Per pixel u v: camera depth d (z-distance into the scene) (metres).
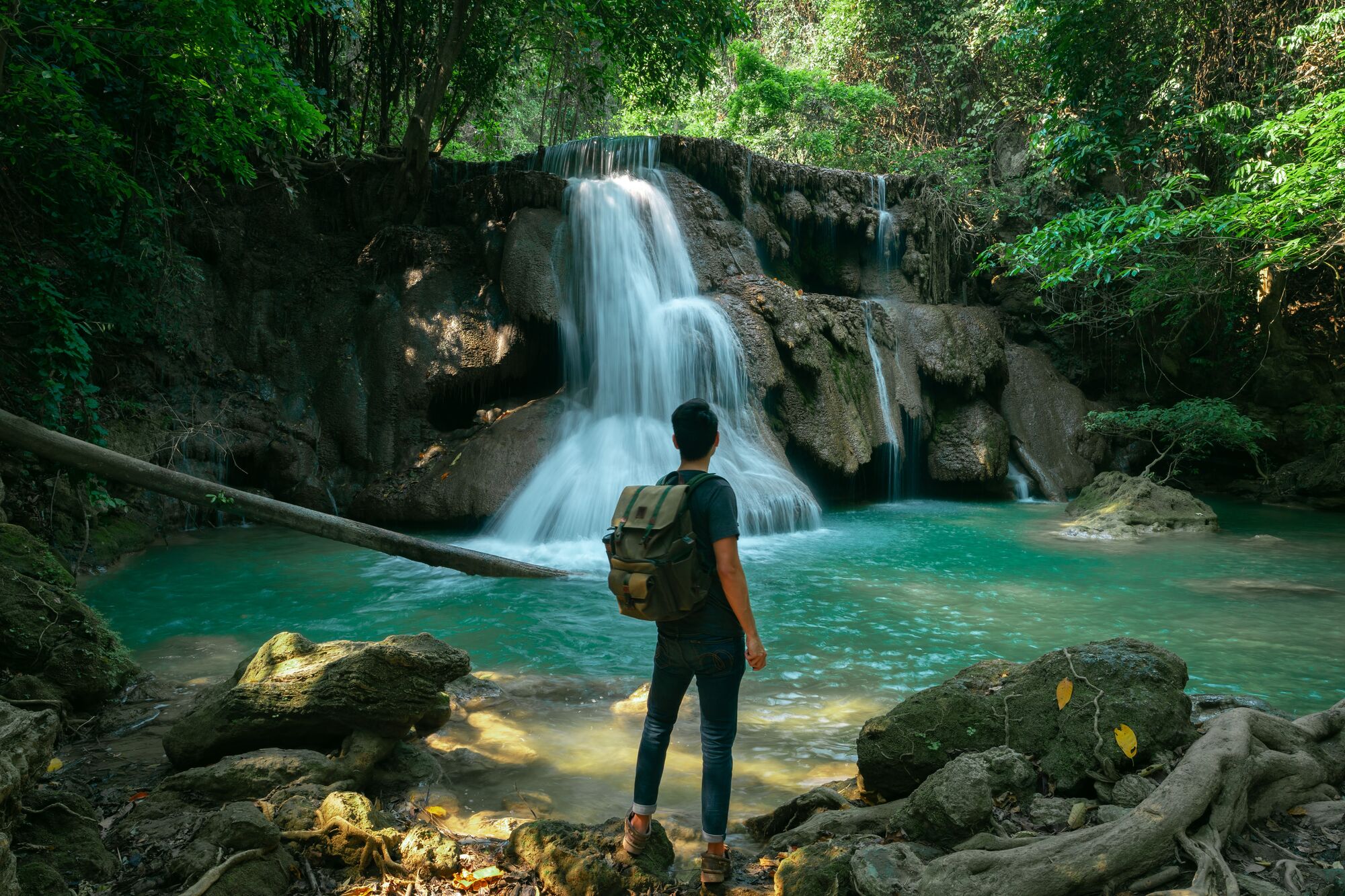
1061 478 16.09
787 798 3.95
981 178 19.42
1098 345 17.62
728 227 14.70
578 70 16.31
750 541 10.81
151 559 9.38
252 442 11.78
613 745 4.62
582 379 12.82
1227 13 14.89
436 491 11.38
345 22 14.00
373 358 12.76
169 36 7.50
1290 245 11.69
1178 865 2.80
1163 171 15.52
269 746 4.04
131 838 3.26
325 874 3.10
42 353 8.60
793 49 25.31
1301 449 15.86
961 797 3.06
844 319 14.48
